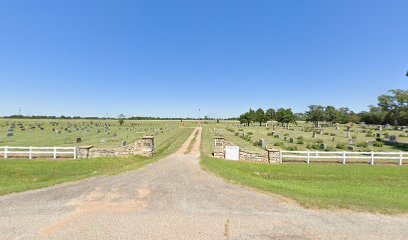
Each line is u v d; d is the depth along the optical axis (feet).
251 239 18.86
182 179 38.22
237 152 66.18
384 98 266.57
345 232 20.31
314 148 96.37
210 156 69.92
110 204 25.89
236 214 23.71
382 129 201.16
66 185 33.63
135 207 25.12
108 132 186.60
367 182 48.78
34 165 51.96
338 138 136.98
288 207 25.85
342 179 50.72
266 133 175.22
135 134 170.71
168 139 133.28
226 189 32.50
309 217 23.25
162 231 19.83
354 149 90.33
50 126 253.85
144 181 36.55
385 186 45.75
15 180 43.75
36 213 22.97
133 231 19.72
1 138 131.95
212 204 26.45
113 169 50.42
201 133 184.03
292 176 52.31
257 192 31.24
